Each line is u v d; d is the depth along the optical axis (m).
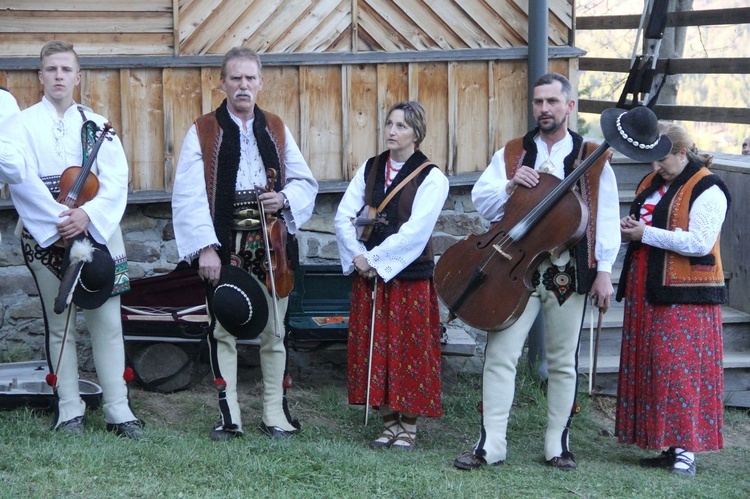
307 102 5.64
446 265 4.46
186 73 5.48
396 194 4.57
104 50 5.38
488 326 4.35
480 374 6.02
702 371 4.69
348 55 5.64
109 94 5.40
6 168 3.87
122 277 4.43
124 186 4.34
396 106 4.59
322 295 5.68
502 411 4.48
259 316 4.36
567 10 6.01
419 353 4.56
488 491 4.03
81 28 5.33
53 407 4.62
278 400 4.69
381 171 4.67
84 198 4.21
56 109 4.27
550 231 4.23
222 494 3.73
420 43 5.79
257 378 5.68
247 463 4.08
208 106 5.52
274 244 4.36
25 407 4.63
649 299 4.70
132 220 5.61
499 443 4.48
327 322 5.45
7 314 5.55
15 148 3.94
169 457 4.06
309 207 4.57
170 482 3.80
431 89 5.81
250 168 4.43
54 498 3.50
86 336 5.66
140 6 5.39
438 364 4.62
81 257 4.07
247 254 4.43
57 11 5.29
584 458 4.91
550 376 4.56
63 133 4.25
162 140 5.50
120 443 4.19
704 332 4.68
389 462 4.32
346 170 5.74
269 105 5.61
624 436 4.85
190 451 4.16
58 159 4.22
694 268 4.65
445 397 5.63
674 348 4.64
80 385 5.01
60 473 3.72
